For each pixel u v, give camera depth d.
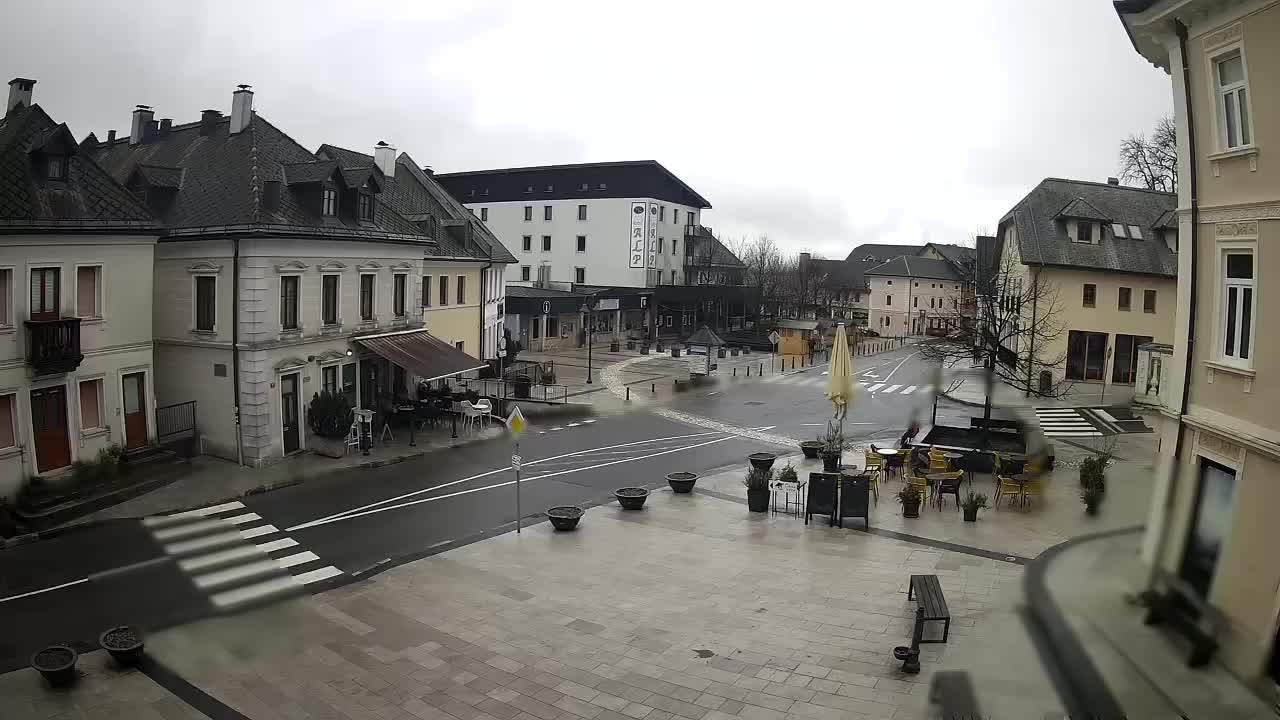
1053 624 11.62
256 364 24.22
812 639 12.46
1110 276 41.47
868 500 19.47
